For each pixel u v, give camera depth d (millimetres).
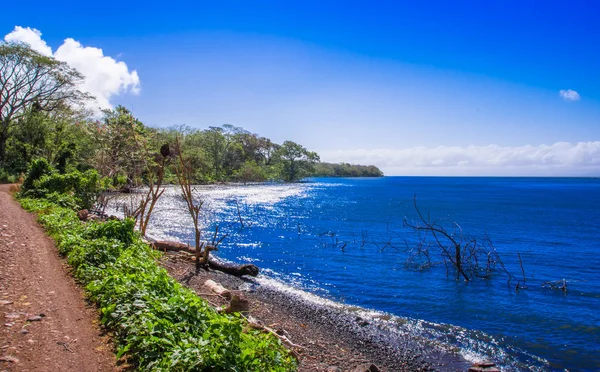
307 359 7102
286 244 21266
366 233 25516
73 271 7914
